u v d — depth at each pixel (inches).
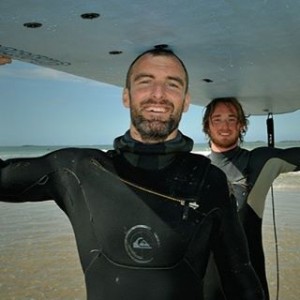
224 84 55.0
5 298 103.1
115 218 30.9
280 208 213.6
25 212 211.5
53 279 114.4
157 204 31.1
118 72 47.3
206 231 31.6
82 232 32.0
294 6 28.3
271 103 70.2
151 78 34.1
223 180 34.4
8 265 126.3
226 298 34.3
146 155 33.0
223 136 58.2
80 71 46.7
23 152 1215.6
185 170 33.2
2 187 34.5
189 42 35.9
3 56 39.2
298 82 54.6
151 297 29.0
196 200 31.8
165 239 30.1
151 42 35.7
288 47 37.8
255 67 45.6
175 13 29.2
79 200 32.8
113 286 29.6
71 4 27.2
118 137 35.8
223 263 33.7
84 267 31.5
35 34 33.0
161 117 33.6
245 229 54.6
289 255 132.8
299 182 324.2
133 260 29.9
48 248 143.5
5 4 27.1
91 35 33.5
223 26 32.1
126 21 30.5
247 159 57.4
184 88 35.4
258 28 32.4
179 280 29.7
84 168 33.3
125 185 31.8
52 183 34.5
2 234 164.9
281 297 103.8
